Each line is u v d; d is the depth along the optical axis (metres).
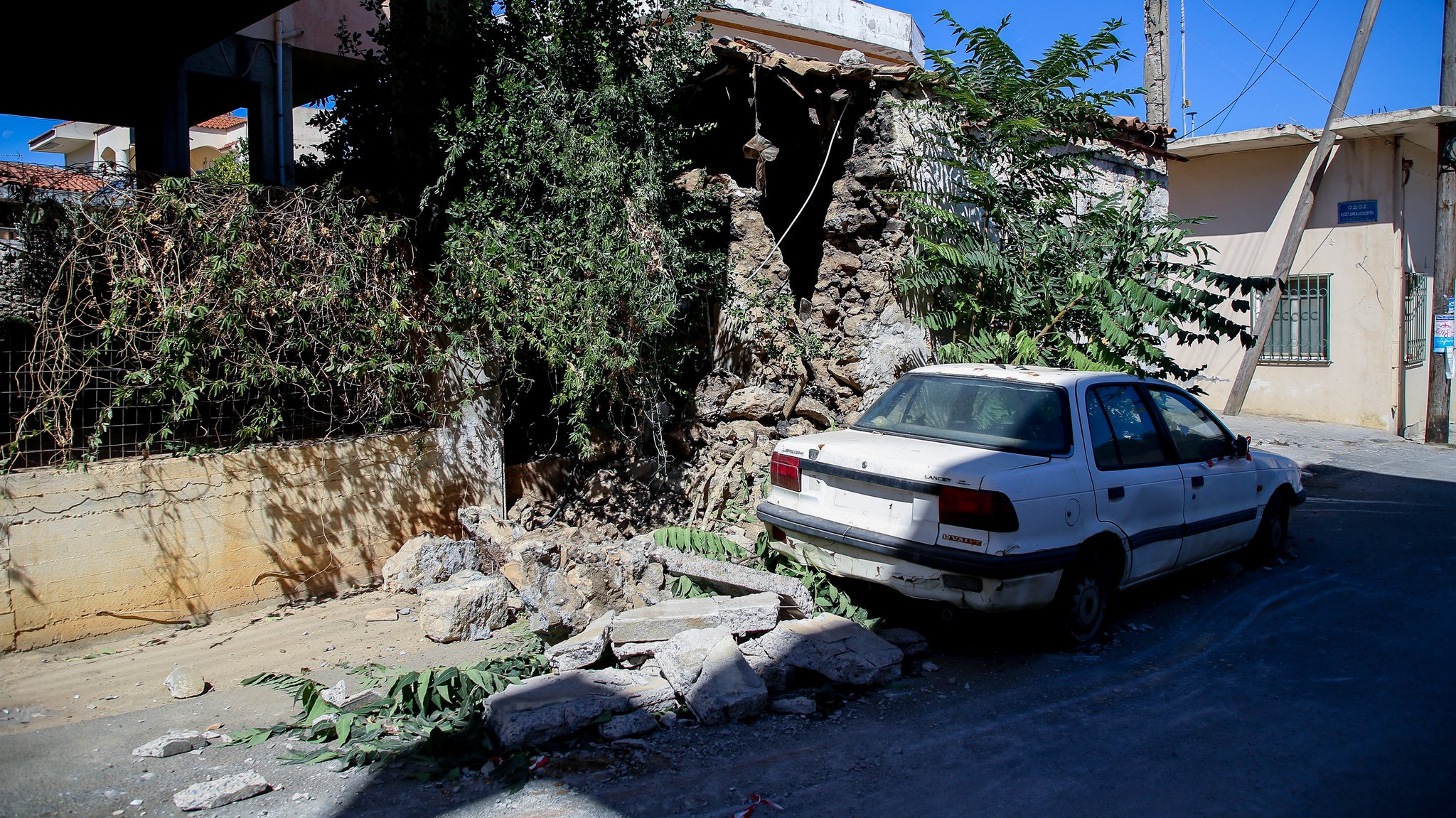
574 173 6.45
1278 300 15.20
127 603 5.12
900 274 8.51
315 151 15.97
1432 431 14.12
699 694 4.23
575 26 6.97
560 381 7.04
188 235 5.23
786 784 3.69
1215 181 16.81
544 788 3.62
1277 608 6.13
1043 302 8.32
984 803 3.57
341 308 5.74
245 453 5.53
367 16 14.16
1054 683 4.81
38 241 4.95
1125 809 3.54
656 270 6.71
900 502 5.00
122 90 11.89
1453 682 4.86
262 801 3.49
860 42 13.54
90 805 3.44
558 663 4.59
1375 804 3.60
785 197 9.63
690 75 7.85
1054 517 4.92
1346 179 15.35
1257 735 4.21
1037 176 9.10
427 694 4.24
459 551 6.12
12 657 4.75
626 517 7.05
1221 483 6.36
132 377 5.00
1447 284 14.05
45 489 4.82
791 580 5.29
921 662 5.07
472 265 6.11
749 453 7.48
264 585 5.64
